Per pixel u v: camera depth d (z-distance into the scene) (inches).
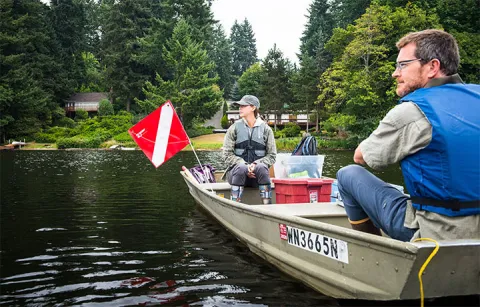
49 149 1472.7
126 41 2114.9
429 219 85.9
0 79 1663.4
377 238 87.6
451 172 81.6
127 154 1091.3
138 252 167.5
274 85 1948.8
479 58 1157.1
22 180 443.8
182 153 1120.8
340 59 1413.6
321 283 116.9
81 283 132.3
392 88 1188.5
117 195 329.1
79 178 466.3
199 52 1818.4
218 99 1877.5
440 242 79.3
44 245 179.0
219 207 202.8
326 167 601.9
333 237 105.3
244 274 139.3
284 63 2007.9
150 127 241.4
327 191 187.5
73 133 1779.0
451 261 81.7
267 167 202.2
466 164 81.4
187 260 156.5
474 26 1269.7
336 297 112.8
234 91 3154.5
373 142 91.0
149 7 2228.1
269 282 131.2
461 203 82.1
